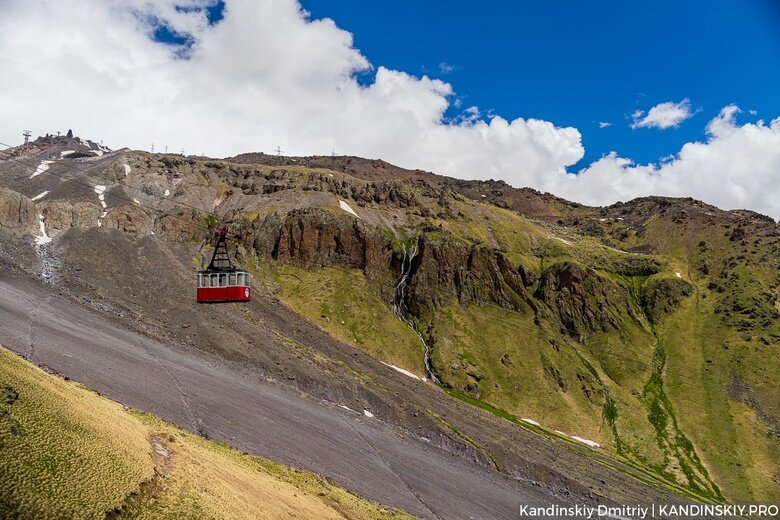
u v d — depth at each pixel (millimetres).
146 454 47344
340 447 106938
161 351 122875
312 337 183625
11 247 161500
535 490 127000
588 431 189250
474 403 190375
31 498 33312
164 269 180500
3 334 97750
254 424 100188
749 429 193500
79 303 135250
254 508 50469
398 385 168875
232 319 162875
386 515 75062
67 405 46375
